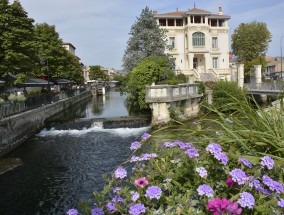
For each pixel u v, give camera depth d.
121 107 46.09
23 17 28.34
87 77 153.00
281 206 2.43
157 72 32.47
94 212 2.72
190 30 55.59
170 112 25.83
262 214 2.42
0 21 26.86
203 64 58.66
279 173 3.00
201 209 2.71
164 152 3.59
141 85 31.88
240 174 2.63
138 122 25.92
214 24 60.31
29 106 26.17
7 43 26.66
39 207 11.09
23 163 16.66
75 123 26.08
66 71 51.31
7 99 25.77
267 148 3.20
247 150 3.25
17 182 13.66
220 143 3.31
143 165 3.52
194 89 29.67
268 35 66.19
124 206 3.02
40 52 44.94
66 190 12.55
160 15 56.75
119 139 21.64
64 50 51.34
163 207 2.86
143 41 43.25
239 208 2.29
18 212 10.77
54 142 21.55
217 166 2.98
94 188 12.59
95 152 18.34
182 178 3.16
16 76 27.59
